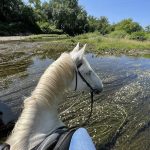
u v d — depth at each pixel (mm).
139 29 83500
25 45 27922
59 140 1823
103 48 27953
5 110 4047
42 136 1926
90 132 6734
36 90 2021
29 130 1889
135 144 6348
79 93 9352
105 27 102375
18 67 13797
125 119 7633
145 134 6832
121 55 23922
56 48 26344
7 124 3955
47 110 2021
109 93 9930
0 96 8711
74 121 7273
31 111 1941
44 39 41375
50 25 77438
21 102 8172
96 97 9289
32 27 66562
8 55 18609
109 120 7520
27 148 1840
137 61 19578
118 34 54156
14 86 9953
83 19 88375
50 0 85625
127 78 12758
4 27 55656
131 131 6941
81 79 2586
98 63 17109
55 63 2129
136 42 37156
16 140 1851
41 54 20594
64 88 2107
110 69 14953
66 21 85000
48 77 2045
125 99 9398
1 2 61406
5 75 11695
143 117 7887
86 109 8117
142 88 11000
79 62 2510
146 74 14148
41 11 81812
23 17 65312
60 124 2197
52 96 2020
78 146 1730
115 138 6527
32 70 13133
